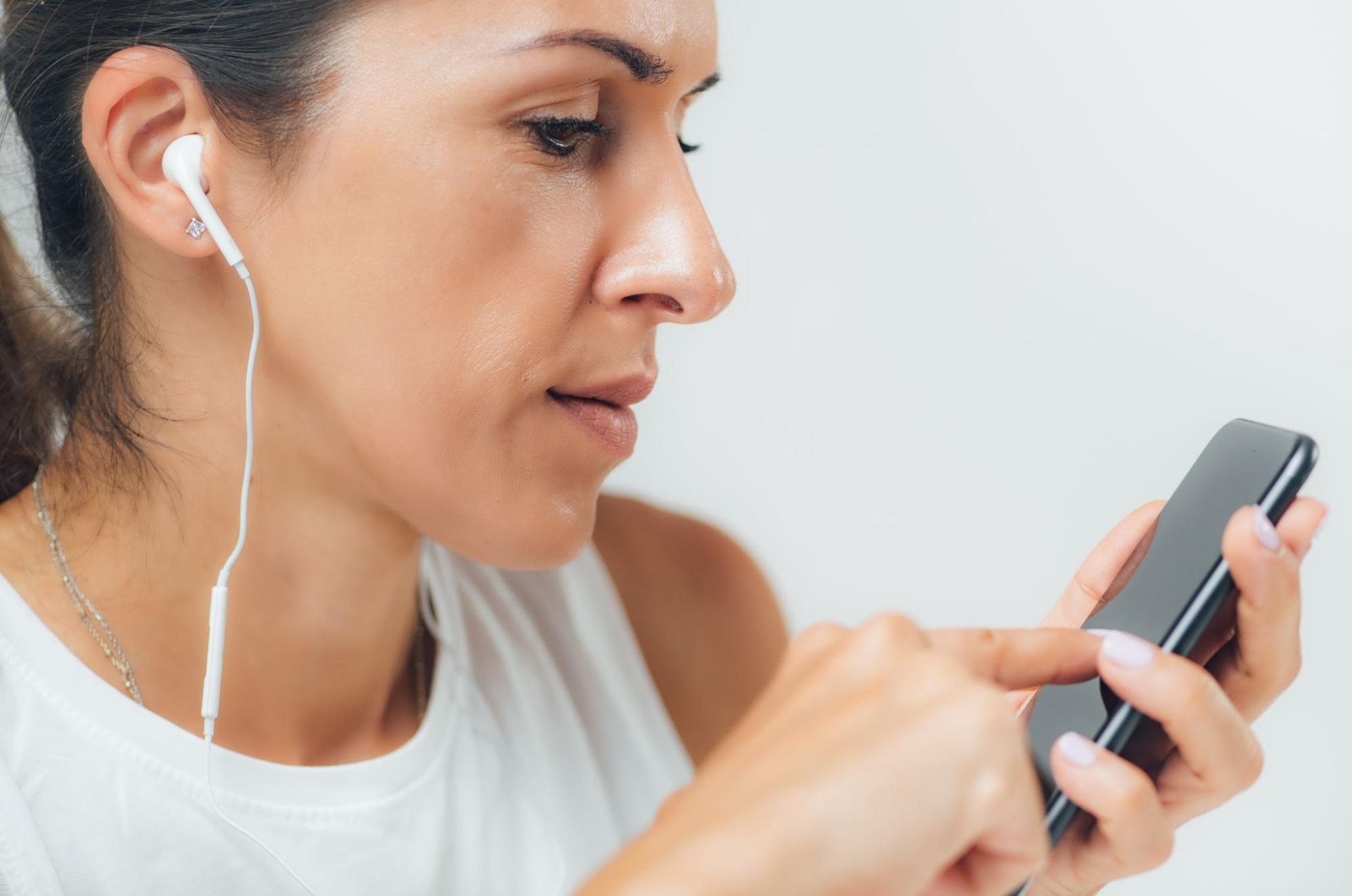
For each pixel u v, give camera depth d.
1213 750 0.59
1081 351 1.64
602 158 0.75
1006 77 1.58
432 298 0.72
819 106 1.57
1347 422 1.64
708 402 1.61
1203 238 1.63
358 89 0.70
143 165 0.75
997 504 1.67
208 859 0.82
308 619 0.86
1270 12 1.58
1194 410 1.66
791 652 0.55
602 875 0.46
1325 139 1.60
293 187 0.72
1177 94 1.60
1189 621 0.62
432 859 0.91
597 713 1.12
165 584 0.83
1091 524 1.67
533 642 1.10
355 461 0.79
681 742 1.22
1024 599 1.69
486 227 0.71
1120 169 1.61
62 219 0.85
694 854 0.44
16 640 0.81
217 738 0.85
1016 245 1.62
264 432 0.80
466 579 1.09
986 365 1.64
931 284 1.62
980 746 0.45
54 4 0.77
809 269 1.60
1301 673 1.66
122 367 0.82
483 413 0.75
